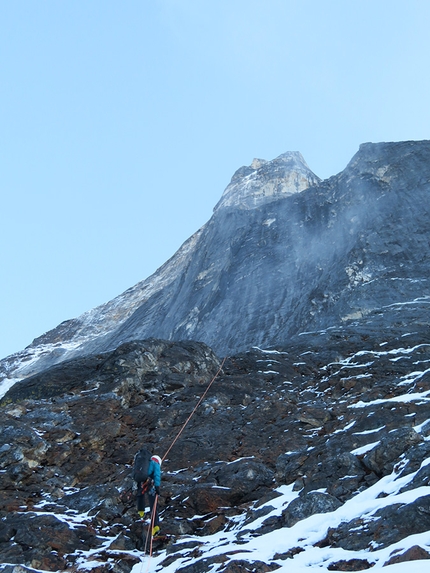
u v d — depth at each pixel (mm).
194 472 11688
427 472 8273
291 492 9945
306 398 15828
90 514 10203
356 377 16516
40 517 9680
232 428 13812
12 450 11844
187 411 15109
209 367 19281
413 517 7230
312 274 37938
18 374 64062
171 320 47688
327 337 22297
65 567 8594
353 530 7637
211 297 44250
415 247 34406
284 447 12180
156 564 8555
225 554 7938
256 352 20922
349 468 9812
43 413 14312
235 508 9984
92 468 12180
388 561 6488
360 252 35438
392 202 40125
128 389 16625
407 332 22188
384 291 30250
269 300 37750
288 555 7605
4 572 8141
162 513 10156
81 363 19297
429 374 14281
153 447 13008
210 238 56688
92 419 14359
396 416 11836
